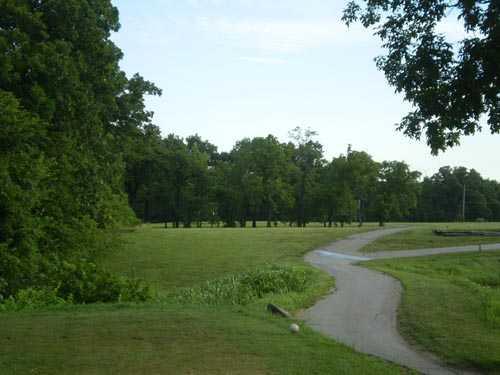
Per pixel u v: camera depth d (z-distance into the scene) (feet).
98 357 25.20
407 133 32.30
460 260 117.39
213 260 112.47
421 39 30.30
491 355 29.71
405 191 316.19
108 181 107.86
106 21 98.22
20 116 74.08
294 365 24.47
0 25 81.92
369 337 34.68
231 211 313.53
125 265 107.76
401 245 145.28
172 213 315.58
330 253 126.72
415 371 26.05
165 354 25.94
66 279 49.90
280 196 296.51
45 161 81.20
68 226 91.81
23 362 24.22
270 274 66.54
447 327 37.37
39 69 79.71
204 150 383.86
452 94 29.50
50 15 86.17
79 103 86.43
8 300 43.29
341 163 300.20
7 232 73.46
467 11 28.48
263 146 300.81
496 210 460.55
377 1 32.12
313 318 42.01
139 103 112.57
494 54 27.61
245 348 27.37
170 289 82.38
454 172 465.88
